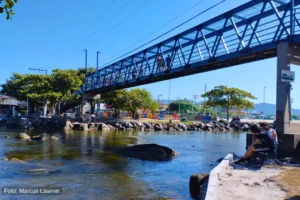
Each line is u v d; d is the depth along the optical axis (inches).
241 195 303.7
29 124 1898.4
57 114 2246.6
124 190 473.7
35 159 709.3
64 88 2066.9
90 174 576.7
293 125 619.5
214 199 287.3
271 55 871.1
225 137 1659.7
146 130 2127.2
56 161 697.6
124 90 2689.5
